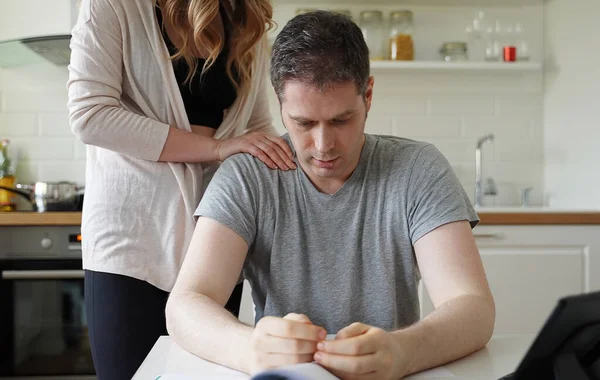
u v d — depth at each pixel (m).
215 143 1.36
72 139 3.10
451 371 0.90
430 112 3.15
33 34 3.03
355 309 1.21
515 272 2.56
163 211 1.40
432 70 3.10
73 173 3.09
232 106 1.51
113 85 1.38
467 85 3.15
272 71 1.12
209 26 1.40
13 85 3.08
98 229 1.39
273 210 1.23
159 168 1.39
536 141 3.19
